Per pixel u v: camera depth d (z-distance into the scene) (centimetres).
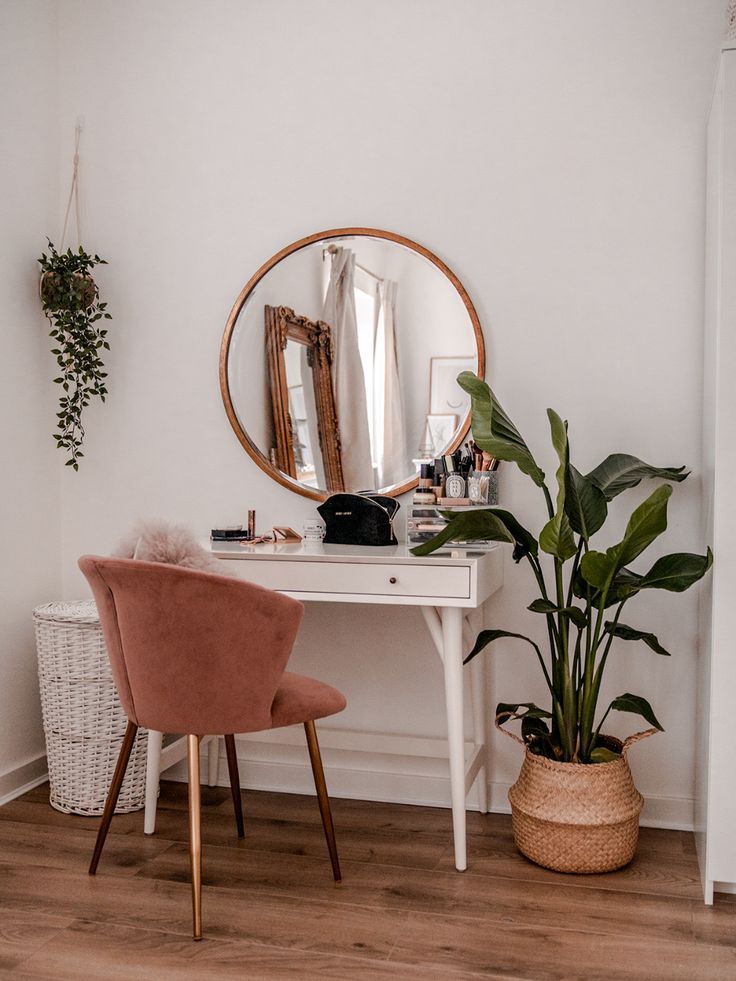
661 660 282
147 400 325
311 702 234
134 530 226
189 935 213
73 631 284
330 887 238
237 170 316
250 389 313
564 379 288
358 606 307
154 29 323
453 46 296
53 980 195
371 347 302
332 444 307
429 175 298
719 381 228
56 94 331
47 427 328
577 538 286
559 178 287
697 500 277
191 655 209
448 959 204
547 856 248
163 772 326
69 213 332
